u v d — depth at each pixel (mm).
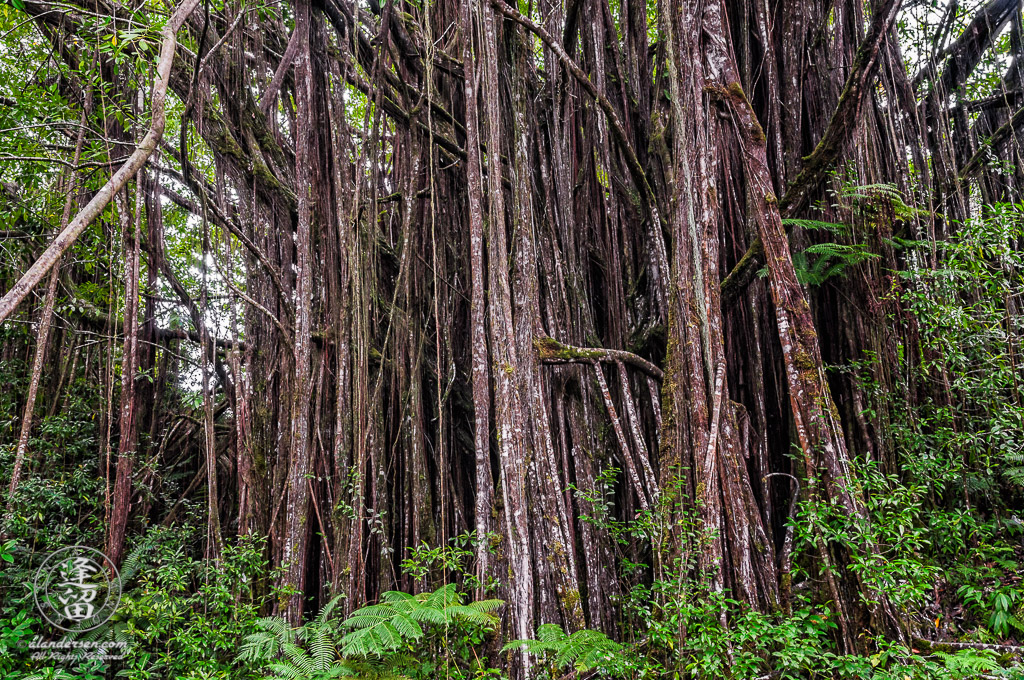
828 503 4277
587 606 5656
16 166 7883
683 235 5109
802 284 5738
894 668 3682
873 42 5242
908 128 6883
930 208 6082
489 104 5535
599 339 7102
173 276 8492
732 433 4691
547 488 5453
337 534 5824
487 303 6500
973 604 4574
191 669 4957
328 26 7090
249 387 7367
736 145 6230
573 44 7230
